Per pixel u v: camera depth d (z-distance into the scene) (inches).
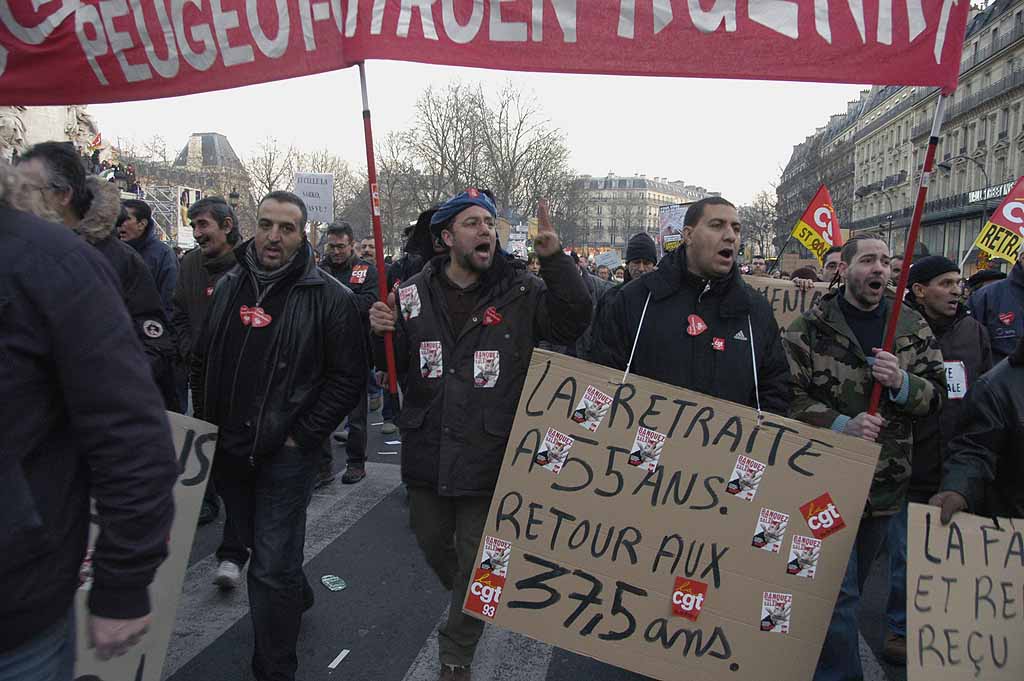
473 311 128.0
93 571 66.5
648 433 114.6
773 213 2475.4
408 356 134.6
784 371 130.3
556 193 2655.0
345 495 248.2
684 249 130.0
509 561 115.3
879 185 2496.3
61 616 67.2
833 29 114.8
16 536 61.8
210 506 224.7
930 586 102.7
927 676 100.2
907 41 113.9
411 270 278.8
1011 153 1720.0
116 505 65.2
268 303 130.0
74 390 64.1
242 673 138.9
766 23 115.6
